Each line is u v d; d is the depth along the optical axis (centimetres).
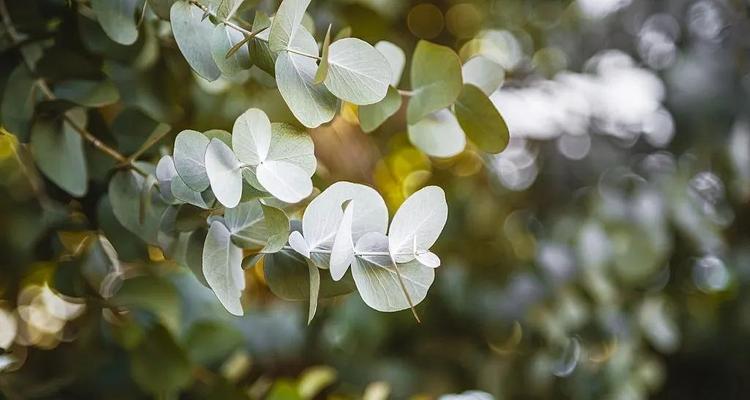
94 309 146
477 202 242
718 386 241
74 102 126
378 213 116
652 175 242
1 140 146
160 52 135
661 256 213
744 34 249
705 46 250
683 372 243
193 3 116
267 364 197
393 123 222
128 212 128
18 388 143
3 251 144
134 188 128
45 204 140
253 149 113
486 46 259
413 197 115
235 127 113
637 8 257
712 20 254
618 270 210
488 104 124
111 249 139
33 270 148
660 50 258
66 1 128
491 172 253
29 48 129
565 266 206
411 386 200
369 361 198
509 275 219
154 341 139
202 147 115
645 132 256
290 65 114
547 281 206
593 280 206
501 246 237
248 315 188
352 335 191
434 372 206
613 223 214
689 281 238
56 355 151
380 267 116
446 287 209
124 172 128
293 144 114
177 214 120
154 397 147
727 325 234
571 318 204
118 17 122
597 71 258
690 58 241
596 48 260
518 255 233
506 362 204
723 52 246
